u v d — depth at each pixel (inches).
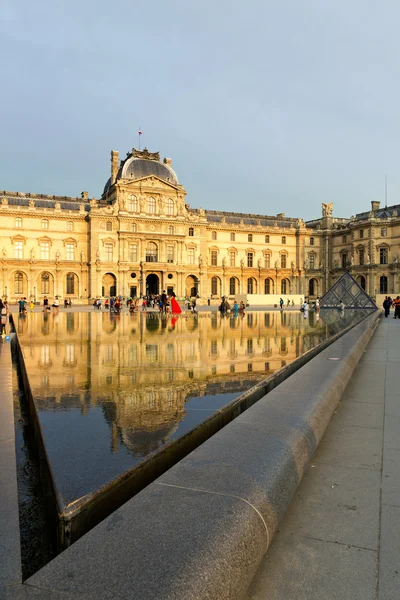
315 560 183.0
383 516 217.6
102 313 2598.4
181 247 4635.8
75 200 4665.4
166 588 126.6
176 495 183.8
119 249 4384.8
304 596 161.8
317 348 754.8
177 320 1809.8
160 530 155.7
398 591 163.5
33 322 1598.2
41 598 123.4
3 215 4151.1
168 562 137.7
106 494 201.9
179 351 712.4
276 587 167.0
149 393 401.1
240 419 293.9
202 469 210.7
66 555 141.9
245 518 169.3
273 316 2235.5
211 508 172.2
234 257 5157.5
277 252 5354.3
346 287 3366.1
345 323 1542.8
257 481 201.2
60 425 300.0
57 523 185.5
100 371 517.0
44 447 256.2
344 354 590.6
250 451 235.1
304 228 5438.0
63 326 1371.8
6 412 335.6
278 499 201.9
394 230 4798.2
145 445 260.8
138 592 124.9
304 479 261.1
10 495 196.4
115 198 4527.6
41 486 247.9
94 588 126.6
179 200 4640.8
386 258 4849.9
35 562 173.8
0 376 481.1
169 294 4598.9
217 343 838.5
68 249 4387.3
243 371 517.0
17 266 4170.8
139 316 2192.4
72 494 196.2
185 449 278.5
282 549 190.9
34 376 483.5
